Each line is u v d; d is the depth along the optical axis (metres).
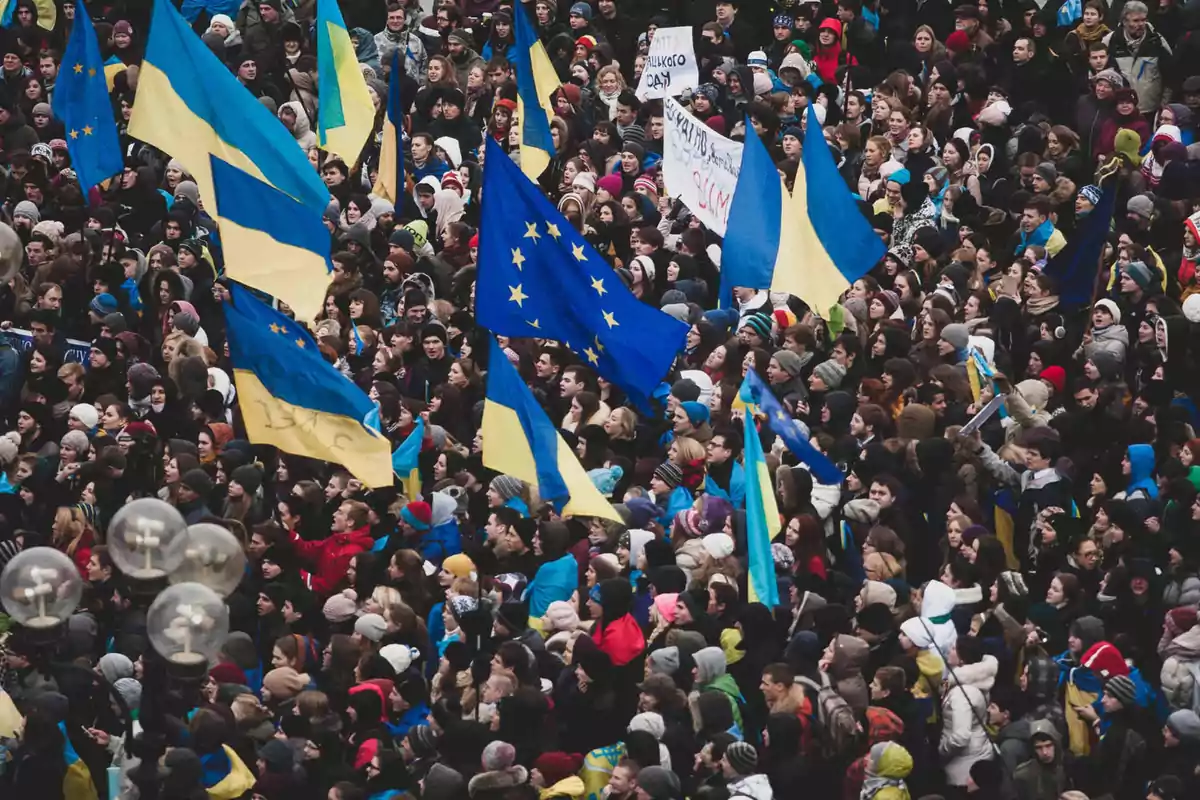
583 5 51.91
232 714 26.17
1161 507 31.59
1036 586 30.77
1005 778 26.12
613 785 24.61
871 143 43.44
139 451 33.66
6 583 23.31
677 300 38.25
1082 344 36.97
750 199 35.66
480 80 48.75
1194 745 26.09
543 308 31.38
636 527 31.11
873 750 24.97
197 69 35.78
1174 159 41.56
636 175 44.22
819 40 49.84
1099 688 27.09
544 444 30.14
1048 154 43.28
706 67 48.94
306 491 31.72
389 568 30.33
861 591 28.44
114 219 42.94
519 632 28.39
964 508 30.31
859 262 35.81
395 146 43.31
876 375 35.88
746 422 28.95
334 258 39.69
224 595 23.55
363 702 26.64
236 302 31.34
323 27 43.75
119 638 28.58
